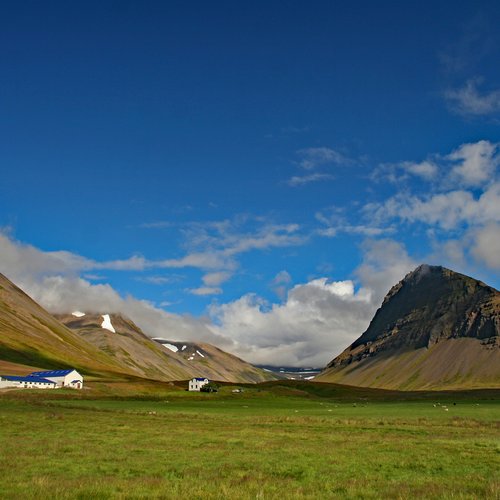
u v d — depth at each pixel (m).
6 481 27.94
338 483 29.19
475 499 24.67
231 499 24.41
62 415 74.12
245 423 69.88
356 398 182.00
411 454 40.50
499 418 81.81
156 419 74.06
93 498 24.16
